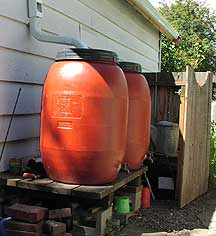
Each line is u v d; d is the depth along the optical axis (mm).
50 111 2541
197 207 4102
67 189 2455
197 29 19266
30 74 3061
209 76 4617
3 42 2695
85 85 2473
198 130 4383
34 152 3201
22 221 2395
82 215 2701
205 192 4812
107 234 2869
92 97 2473
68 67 2527
